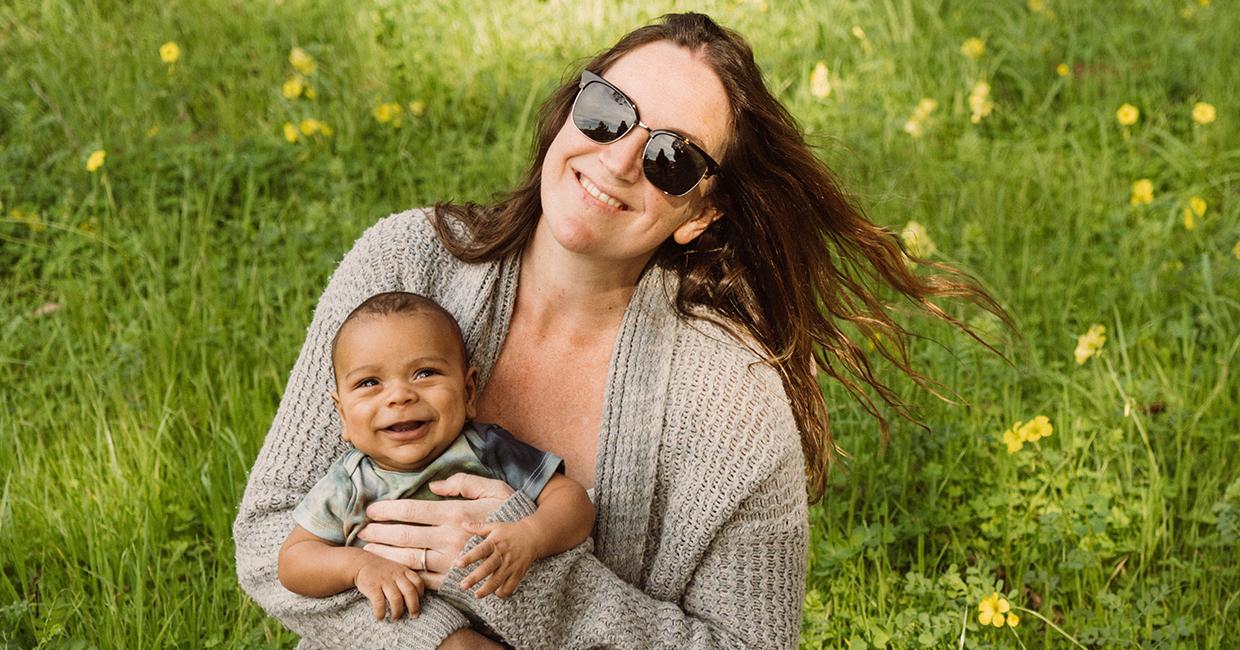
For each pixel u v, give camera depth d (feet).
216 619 12.19
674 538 8.74
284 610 8.61
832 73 23.52
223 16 23.90
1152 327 16.71
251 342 15.87
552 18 24.67
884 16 25.77
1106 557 13.51
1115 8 26.71
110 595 12.03
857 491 14.10
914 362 16.07
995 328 16.20
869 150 20.68
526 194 8.90
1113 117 22.50
